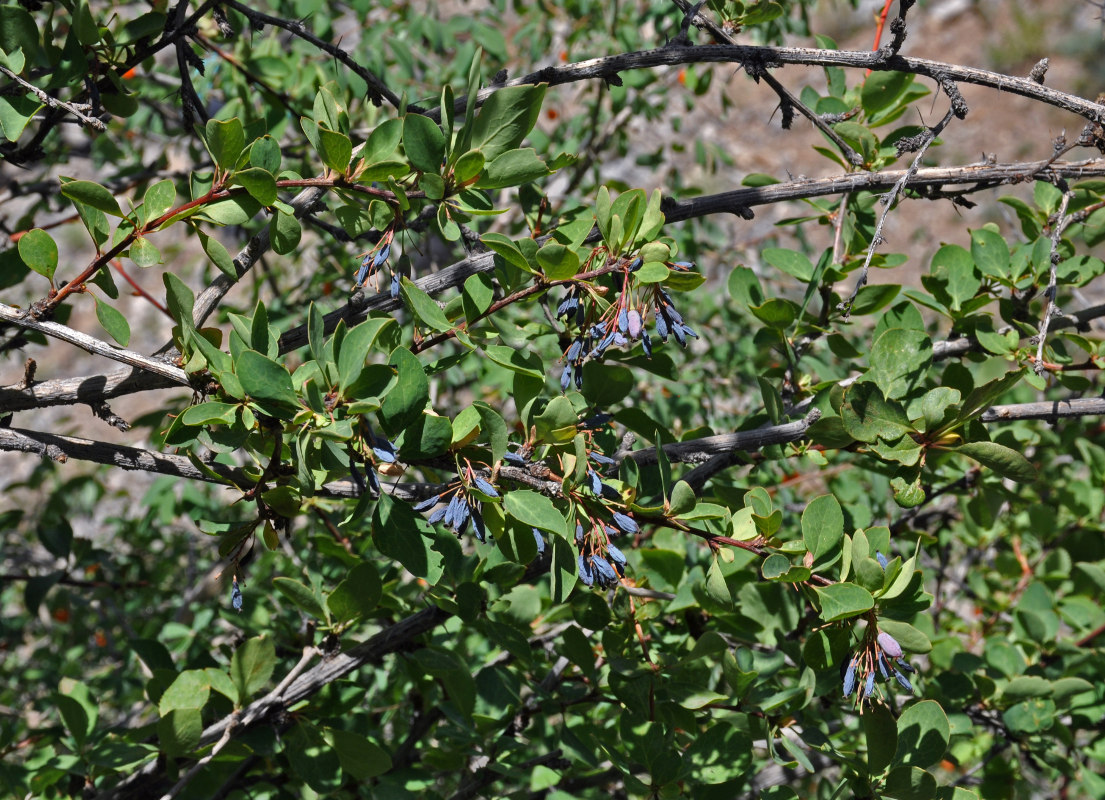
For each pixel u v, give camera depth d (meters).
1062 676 1.35
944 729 1.14
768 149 4.63
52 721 1.64
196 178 1.11
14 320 1.08
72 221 1.58
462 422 1.08
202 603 1.70
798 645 1.23
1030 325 1.25
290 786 1.26
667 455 1.17
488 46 1.90
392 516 1.07
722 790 1.16
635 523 1.09
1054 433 1.60
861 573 1.09
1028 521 1.64
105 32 1.20
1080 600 1.41
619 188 1.70
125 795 1.21
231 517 1.61
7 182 1.64
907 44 5.55
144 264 1.09
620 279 1.12
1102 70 5.27
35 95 1.14
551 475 1.08
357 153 1.12
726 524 1.14
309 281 1.90
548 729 1.33
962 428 1.15
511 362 1.11
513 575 1.19
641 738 1.17
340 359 1.05
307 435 1.04
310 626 1.26
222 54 1.43
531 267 1.13
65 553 1.41
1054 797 1.47
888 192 1.21
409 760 1.28
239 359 1.03
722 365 2.00
